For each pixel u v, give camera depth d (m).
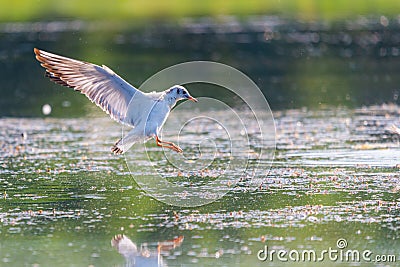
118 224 13.47
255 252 12.21
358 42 35.69
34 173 16.72
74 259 11.95
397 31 37.59
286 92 26.58
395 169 16.44
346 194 14.77
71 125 22.36
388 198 14.47
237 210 14.08
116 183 15.98
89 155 18.45
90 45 34.75
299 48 34.44
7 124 22.58
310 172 16.39
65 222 13.53
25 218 13.76
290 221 13.44
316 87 27.39
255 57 32.72
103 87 12.97
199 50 33.62
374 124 21.36
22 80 29.81
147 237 12.82
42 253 12.18
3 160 17.91
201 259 11.98
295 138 19.77
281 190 15.16
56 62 12.91
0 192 15.24
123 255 12.12
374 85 27.55
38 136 20.78
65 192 15.26
